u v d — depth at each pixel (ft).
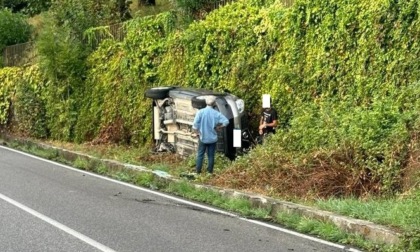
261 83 53.16
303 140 43.11
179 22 66.13
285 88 50.29
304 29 49.65
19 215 36.01
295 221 32.89
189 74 60.59
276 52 52.16
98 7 86.48
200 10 66.85
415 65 41.24
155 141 59.93
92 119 73.46
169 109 56.95
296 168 40.37
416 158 35.53
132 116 67.21
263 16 53.67
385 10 43.19
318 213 32.73
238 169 44.70
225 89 56.18
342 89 46.06
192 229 32.42
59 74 77.77
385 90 42.80
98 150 63.87
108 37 75.41
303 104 48.47
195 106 51.49
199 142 46.70
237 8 57.88
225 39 56.59
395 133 37.60
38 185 46.98
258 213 35.58
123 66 69.62
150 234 31.32
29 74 85.20
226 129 49.80
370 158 37.68
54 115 80.07
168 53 64.03
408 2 41.81
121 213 36.60
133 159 56.24
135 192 44.11
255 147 47.50
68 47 76.69
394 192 35.78
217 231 31.94
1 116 91.86
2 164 60.44
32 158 66.18
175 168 50.44
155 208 38.24
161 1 104.27
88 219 34.94
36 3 130.52
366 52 44.34
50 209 37.70
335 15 46.98
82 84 76.33
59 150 67.05
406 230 27.86
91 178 51.19
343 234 29.86
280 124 50.11
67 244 29.45
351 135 39.81
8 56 103.81
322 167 39.14
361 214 31.55
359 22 45.14
